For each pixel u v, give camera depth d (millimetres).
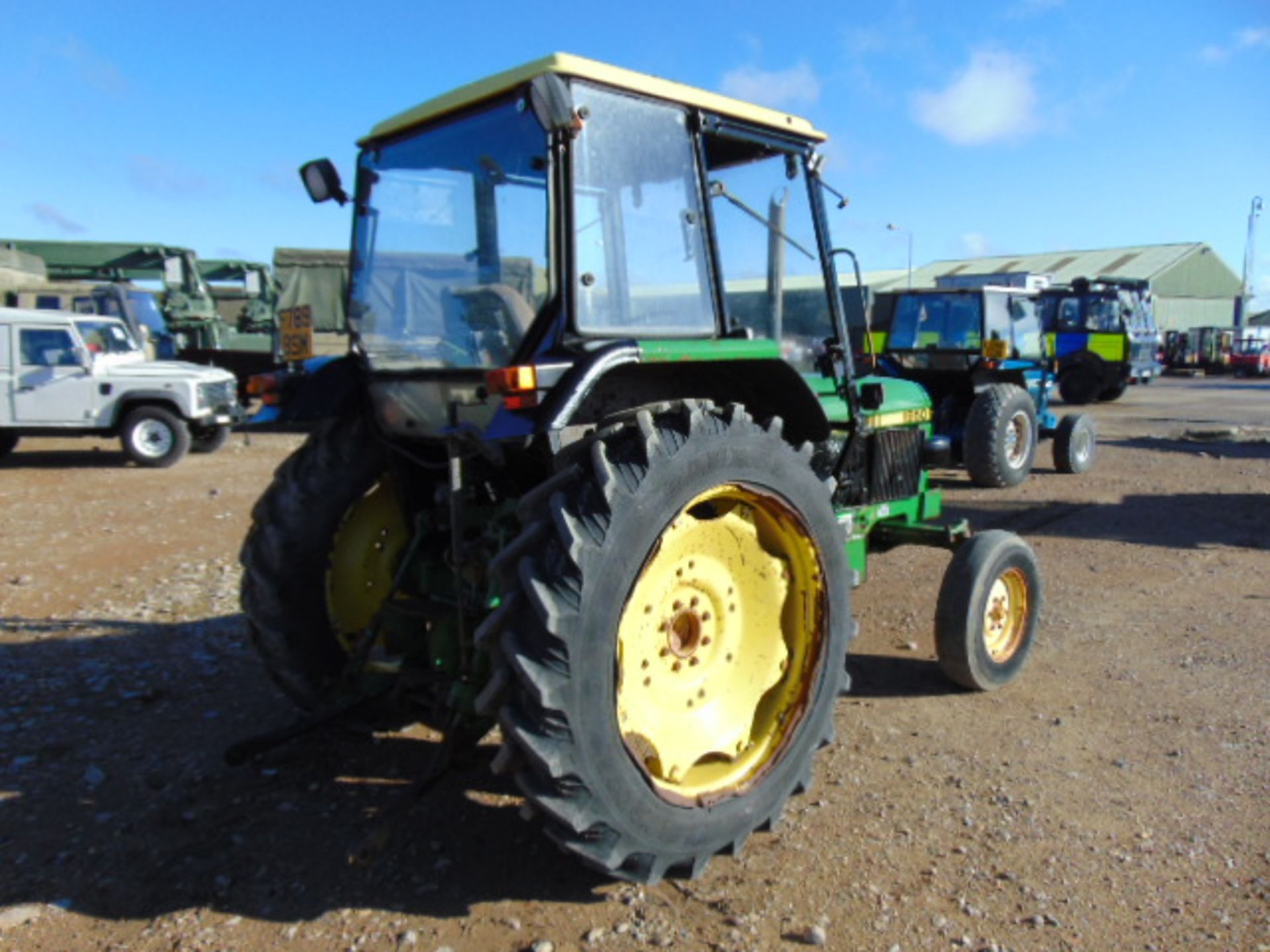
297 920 2746
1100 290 20469
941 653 4352
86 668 4656
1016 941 2662
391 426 3703
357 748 3818
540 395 2668
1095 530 7824
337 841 3158
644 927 2711
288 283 16422
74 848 3098
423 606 3512
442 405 3420
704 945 2635
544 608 2434
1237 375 32531
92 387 11711
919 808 3385
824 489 3176
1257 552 7086
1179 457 12125
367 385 3766
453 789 3492
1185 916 2777
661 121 3207
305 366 3793
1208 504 8867
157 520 8359
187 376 11961
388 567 3941
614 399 3148
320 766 3668
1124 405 20500
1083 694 4414
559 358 2914
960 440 10445
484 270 3188
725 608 3055
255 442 14500
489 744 3803
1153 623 5426
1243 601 5844
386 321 3602
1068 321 20078
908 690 4484
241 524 8195
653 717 2861
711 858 2998
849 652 4996
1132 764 3713
